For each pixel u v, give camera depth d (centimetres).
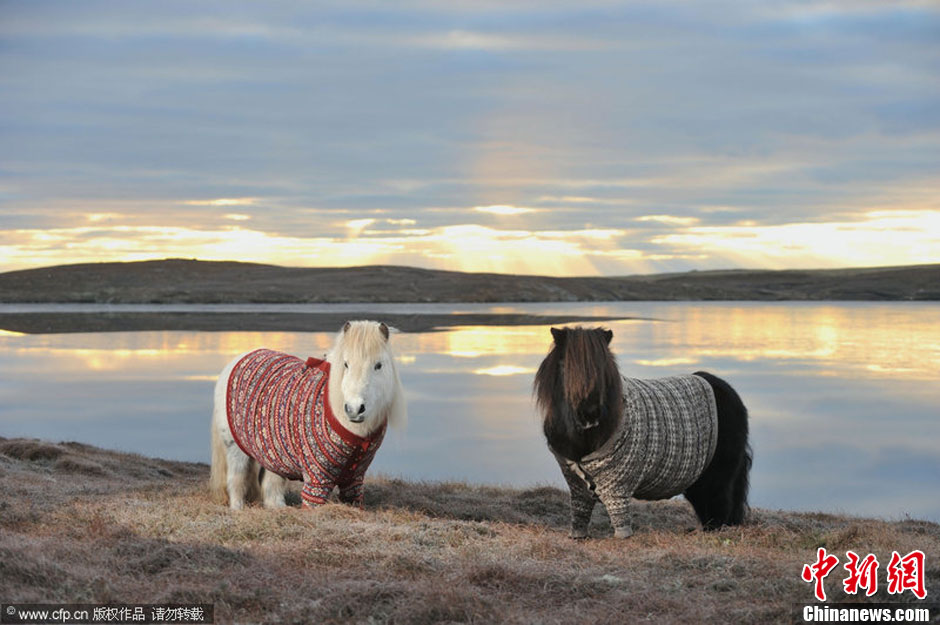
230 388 902
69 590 544
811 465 1936
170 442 2025
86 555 612
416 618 509
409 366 3716
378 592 537
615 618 522
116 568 594
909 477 1808
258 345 4675
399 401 830
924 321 7638
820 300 16338
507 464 1833
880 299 16412
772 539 754
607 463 729
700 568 632
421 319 7894
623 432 724
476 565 598
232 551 625
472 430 2248
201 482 1170
